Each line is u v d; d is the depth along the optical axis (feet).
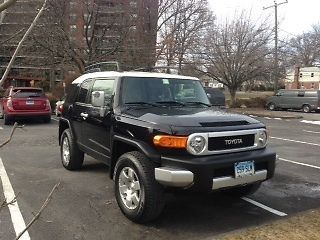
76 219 16.75
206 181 15.02
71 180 23.21
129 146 17.94
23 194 20.24
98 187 21.67
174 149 15.28
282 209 18.51
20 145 36.73
